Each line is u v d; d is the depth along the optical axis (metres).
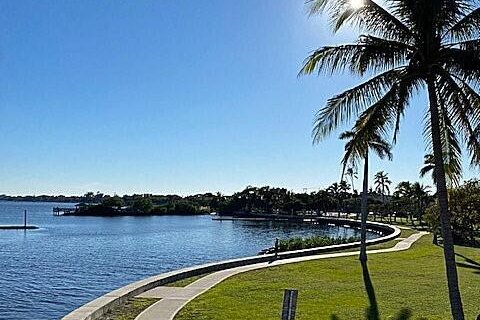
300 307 13.41
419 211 83.75
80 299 23.88
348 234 72.94
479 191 38.94
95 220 112.75
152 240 60.28
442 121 13.11
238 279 18.44
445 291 16.25
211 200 160.88
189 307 13.17
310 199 128.62
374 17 12.04
